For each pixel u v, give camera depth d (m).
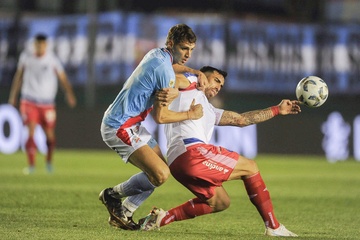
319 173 58.56
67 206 33.44
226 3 79.12
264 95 77.44
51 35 76.38
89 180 47.81
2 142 73.88
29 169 53.38
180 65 25.58
